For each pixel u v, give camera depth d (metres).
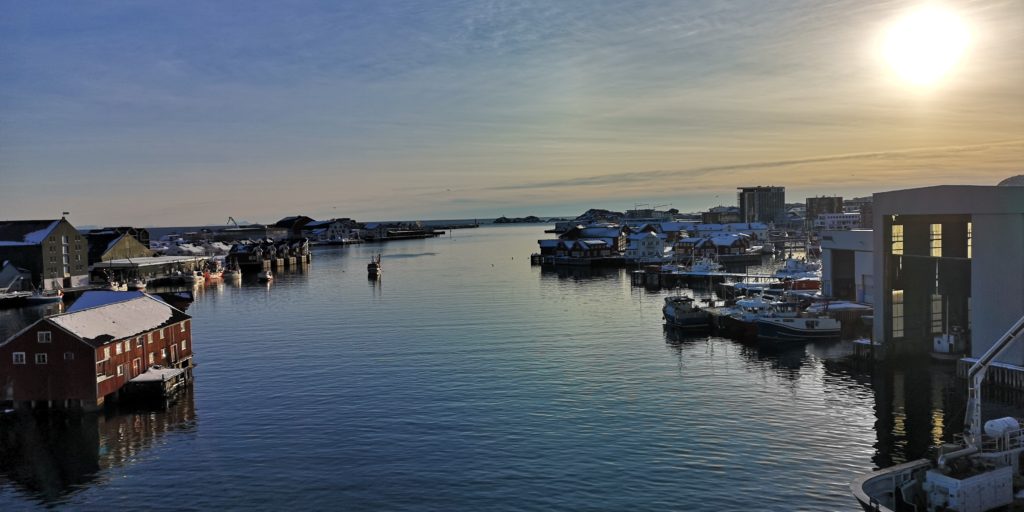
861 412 59.16
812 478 45.72
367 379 73.50
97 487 47.38
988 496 40.16
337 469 48.91
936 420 56.62
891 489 43.12
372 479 47.00
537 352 85.56
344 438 55.16
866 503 40.44
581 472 47.38
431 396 66.25
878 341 77.25
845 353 83.31
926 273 76.50
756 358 81.50
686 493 43.88
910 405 60.75
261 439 55.66
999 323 65.00
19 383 64.19
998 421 43.94
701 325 101.94
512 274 198.88
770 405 61.66
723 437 53.50
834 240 116.62
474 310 124.44
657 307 126.69
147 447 54.56
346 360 83.19
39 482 48.38
